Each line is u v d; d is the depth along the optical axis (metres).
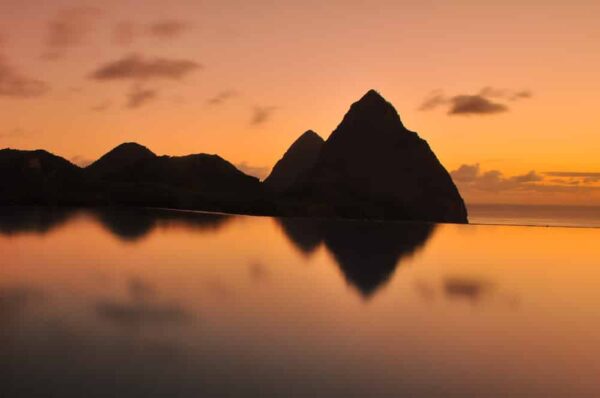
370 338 4.59
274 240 12.42
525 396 3.37
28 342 4.26
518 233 17.14
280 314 5.40
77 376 3.50
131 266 8.25
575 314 5.73
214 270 8.07
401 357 4.08
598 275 8.50
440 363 3.96
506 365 3.95
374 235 14.66
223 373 3.62
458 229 18.38
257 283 7.10
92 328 4.71
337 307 5.79
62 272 7.59
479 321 5.32
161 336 4.50
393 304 6.02
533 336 4.79
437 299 6.38
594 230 18.84
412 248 11.78
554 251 11.98
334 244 11.97
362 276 7.87
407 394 3.34
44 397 3.15
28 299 5.86
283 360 3.94
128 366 3.71
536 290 7.13
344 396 3.28
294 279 7.48
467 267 9.15
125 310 5.42
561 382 3.62
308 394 3.29
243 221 18.11
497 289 7.15
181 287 6.70
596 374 3.79
